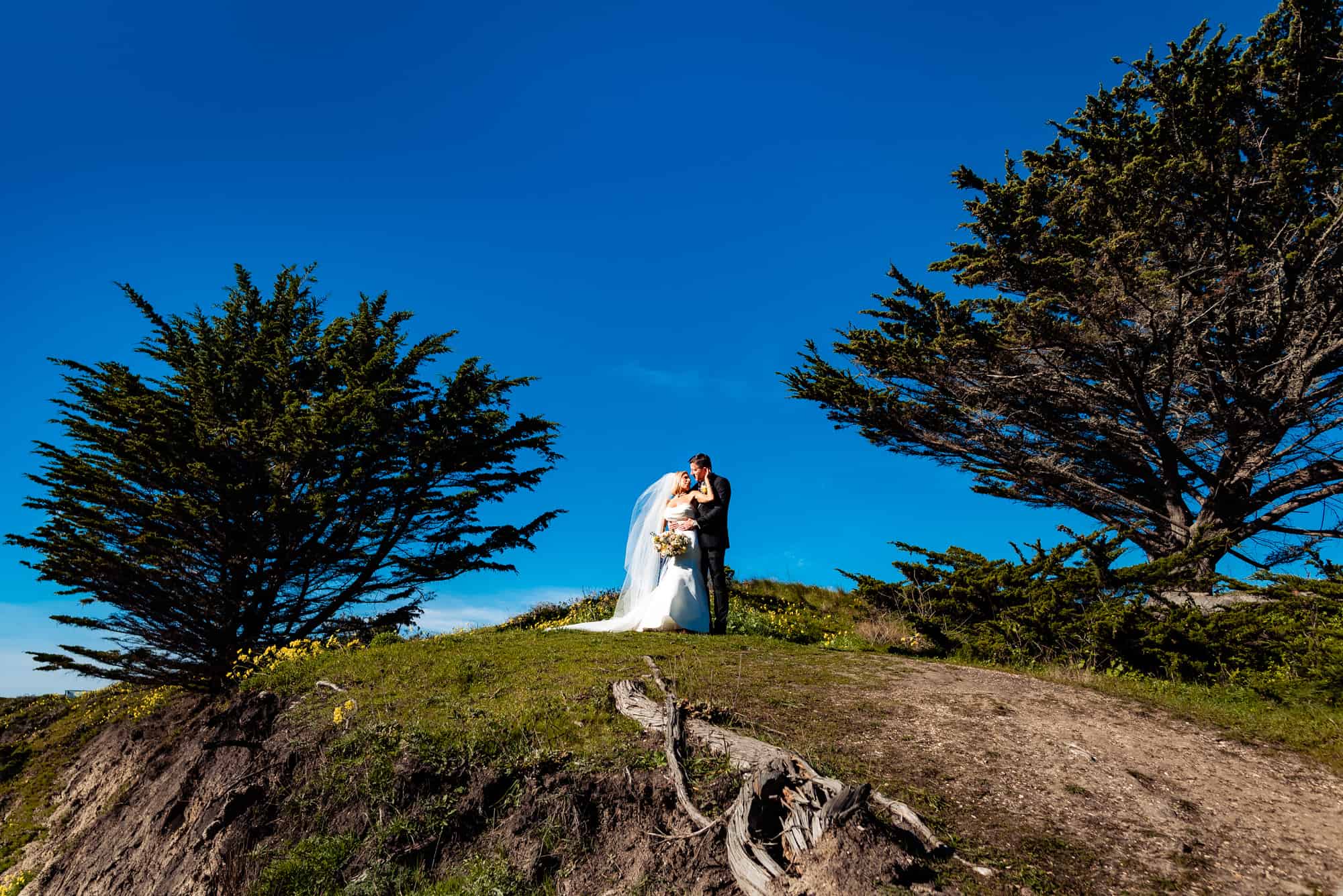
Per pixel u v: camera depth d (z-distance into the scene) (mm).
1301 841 4172
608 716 6137
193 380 16484
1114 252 12297
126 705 18234
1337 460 14992
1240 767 5285
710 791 4730
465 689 7445
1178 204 12789
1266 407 13930
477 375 18719
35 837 13555
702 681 7168
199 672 15211
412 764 5727
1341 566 8273
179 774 9062
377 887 4992
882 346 15930
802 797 4184
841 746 5473
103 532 14883
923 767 5090
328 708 7355
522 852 4949
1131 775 5023
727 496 11039
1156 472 17078
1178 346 13828
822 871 3689
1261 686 7277
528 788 5312
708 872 4242
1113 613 8672
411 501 17562
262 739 7668
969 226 15000
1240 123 13492
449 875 5008
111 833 9930
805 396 17672
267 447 15461
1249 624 7969
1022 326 13703
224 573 16047
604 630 10570
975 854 3967
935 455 18422
